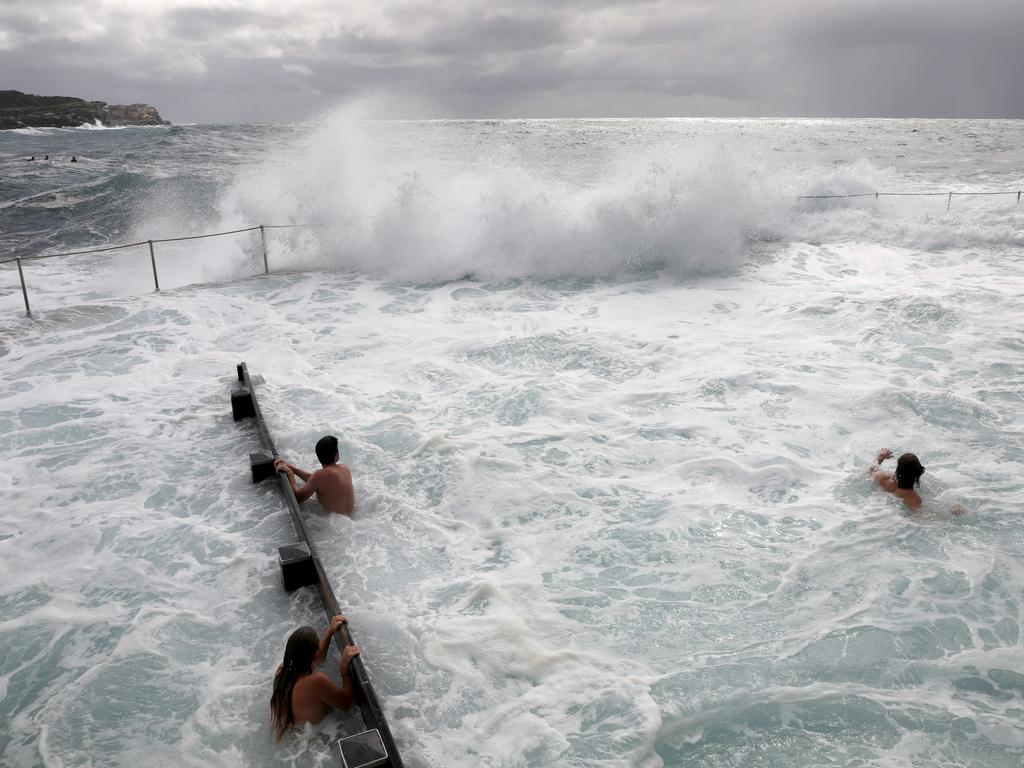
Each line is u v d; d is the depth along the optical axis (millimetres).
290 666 3377
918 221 14023
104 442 6523
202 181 23938
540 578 4531
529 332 9266
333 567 4699
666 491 5504
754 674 3660
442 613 4207
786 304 9992
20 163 33062
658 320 9602
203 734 3363
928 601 4180
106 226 18453
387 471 5918
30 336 9492
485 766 3172
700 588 4379
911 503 5145
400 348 8867
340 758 3219
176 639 4031
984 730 3275
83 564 4742
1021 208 14719
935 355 7875
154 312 10500
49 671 3793
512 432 6543
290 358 8594
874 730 3301
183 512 5383
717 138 16812
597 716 3420
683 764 3170
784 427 6422
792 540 4820
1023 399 6719
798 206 15273
